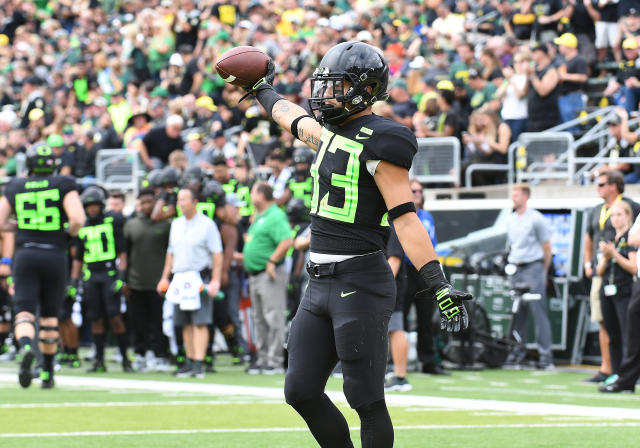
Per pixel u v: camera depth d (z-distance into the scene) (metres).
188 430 22.44
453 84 50.22
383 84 14.08
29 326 29.62
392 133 13.57
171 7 68.38
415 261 13.52
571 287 41.94
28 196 29.55
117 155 52.50
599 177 33.19
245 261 37.69
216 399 28.64
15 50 82.12
